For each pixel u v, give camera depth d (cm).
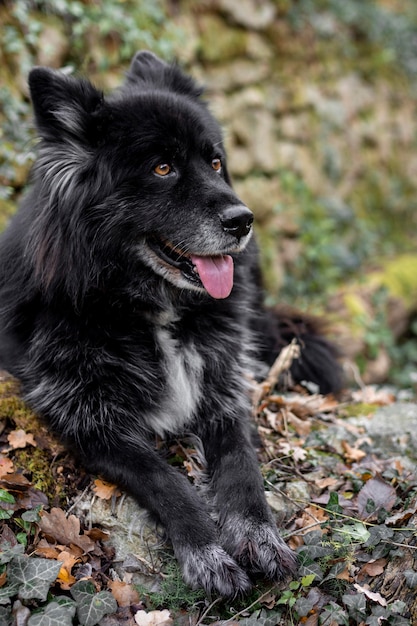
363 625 264
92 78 600
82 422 320
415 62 1080
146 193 325
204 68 727
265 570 278
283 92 817
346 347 605
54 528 293
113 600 271
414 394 539
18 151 523
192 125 335
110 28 606
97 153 323
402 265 806
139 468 306
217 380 347
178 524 287
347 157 912
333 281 768
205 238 326
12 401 330
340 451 366
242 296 366
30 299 334
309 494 328
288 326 470
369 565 285
